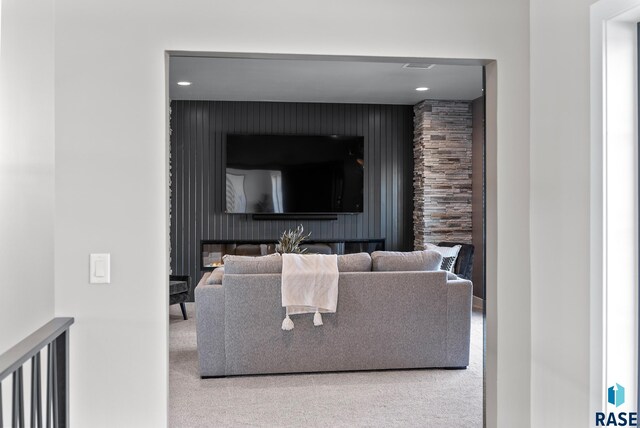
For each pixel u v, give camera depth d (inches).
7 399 80.2
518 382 108.7
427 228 305.3
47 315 90.1
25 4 80.4
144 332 95.7
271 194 308.7
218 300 167.0
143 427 95.9
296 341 169.2
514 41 106.5
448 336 174.7
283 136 308.8
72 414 94.7
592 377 91.4
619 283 89.4
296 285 164.4
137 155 95.3
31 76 82.9
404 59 104.4
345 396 154.0
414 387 161.0
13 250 76.4
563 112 99.0
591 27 91.1
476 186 302.4
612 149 89.2
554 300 102.2
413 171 321.7
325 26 100.3
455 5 104.2
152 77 95.7
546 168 103.8
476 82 261.6
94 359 95.1
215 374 168.7
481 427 132.9
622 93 89.7
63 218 94.1
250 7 98.5
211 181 307.6
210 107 307.3
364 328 171.0
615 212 89.3
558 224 100.7
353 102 313.3
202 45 97.3
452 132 307.3
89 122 94.6
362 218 319.6
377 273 170.6
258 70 238.4
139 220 95.3
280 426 134.0
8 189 74.5
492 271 109.3
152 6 96.0
